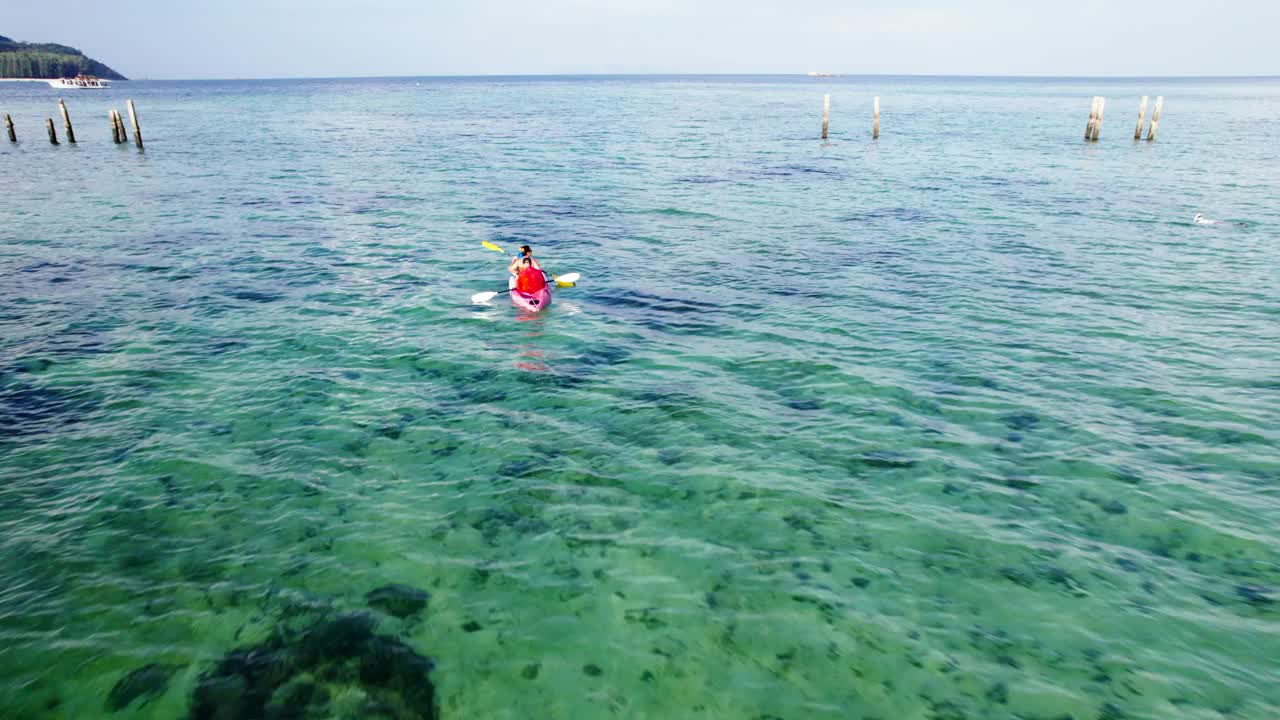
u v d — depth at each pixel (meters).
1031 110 85.44
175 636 6.45
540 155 41.97
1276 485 8.78
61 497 8.54
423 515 8.30
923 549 7.70
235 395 11.28
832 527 8.08
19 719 5.60
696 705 5.80
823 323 14.48
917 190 29.78
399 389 11.59
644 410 10.88
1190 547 7.68
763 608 6.87
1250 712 5.68
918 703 5.80
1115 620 6.66
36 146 45.66
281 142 49.19
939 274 17.80
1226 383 11.63
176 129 59.09
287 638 6.45
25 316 14.48
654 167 36.84
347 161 39.09
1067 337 13.65
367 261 19.05
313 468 9.26
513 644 6.43
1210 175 32.84
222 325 14.24
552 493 8.75
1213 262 18.59
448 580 7.24
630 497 8.67
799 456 9.55
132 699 5.79
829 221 24.02
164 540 7.79
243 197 27.98
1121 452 9.57
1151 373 12.03
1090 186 30.23
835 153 42.59
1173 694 5.85
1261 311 14.93
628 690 5.95
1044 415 10.62
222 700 5.79
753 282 17.28
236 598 6.94
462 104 104.19
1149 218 23.91
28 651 6.25
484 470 9.25
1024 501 8.52
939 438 9.98
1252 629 6.53
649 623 6.68
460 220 24.19
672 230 22.84
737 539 7.89
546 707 5.78
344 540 7.84
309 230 22.53
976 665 6.18
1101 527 8.03
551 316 14.97
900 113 79.94
